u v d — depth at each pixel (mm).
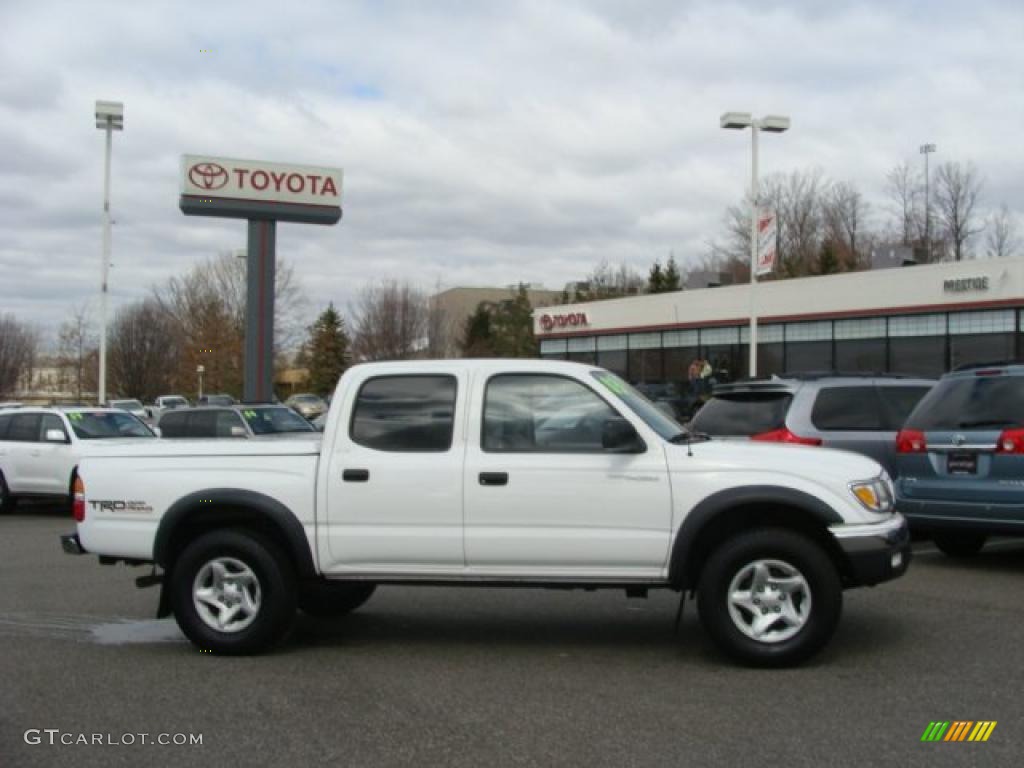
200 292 66000
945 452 9008
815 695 5527
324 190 35250
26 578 9648
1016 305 29703
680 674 6020
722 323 40094
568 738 4895
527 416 6402
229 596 6617
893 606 7828
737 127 27172
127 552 6723
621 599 8406
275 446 6629
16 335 77625
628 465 6148
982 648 6516
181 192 34031
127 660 6539
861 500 6031
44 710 5469
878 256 40531
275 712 5395
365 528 6383
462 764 4574
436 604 8234
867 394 10586
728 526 6258
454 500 6281
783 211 66188
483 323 74188
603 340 47188
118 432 16078
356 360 66125
